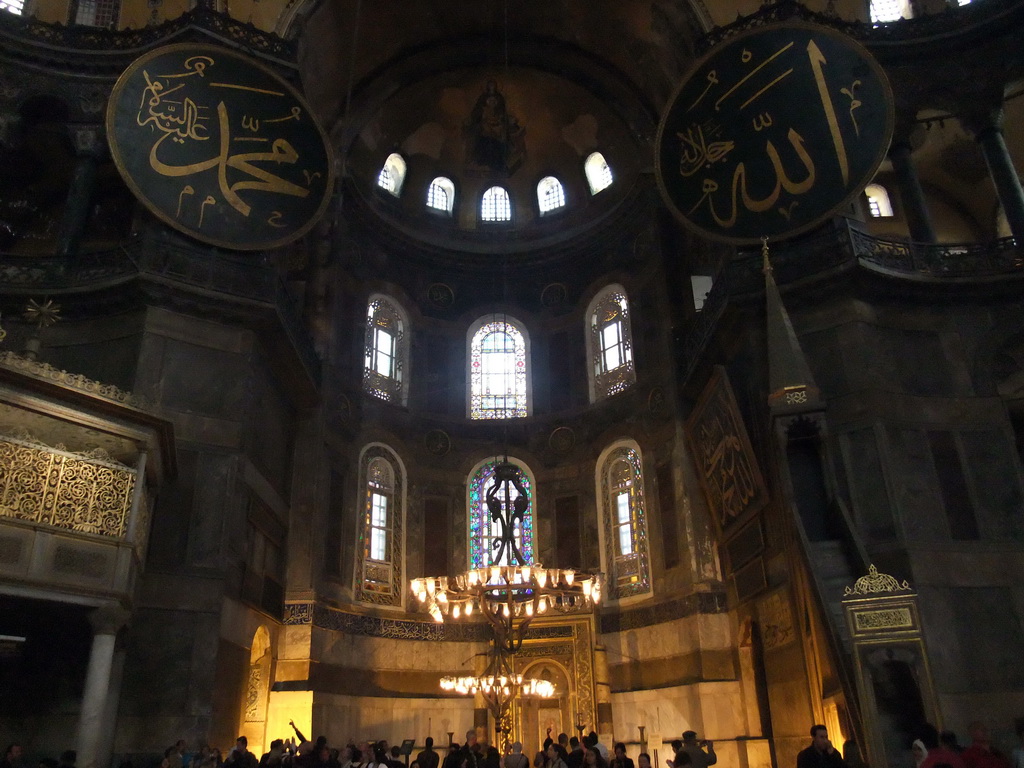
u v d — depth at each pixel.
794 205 14.13
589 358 20.14
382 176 21.22
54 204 16.95
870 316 13.51
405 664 17.11
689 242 17.89
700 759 8.20
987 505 12.48
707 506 15.97
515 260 21.48
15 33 14.70
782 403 12.21
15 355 8.97
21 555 8.74
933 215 19.34
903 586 8.33
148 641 11.53
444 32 20.27
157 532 12.13
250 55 15.61
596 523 18.48
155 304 13.43
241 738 9.15
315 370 16.52
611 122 20.88
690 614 15.65
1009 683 11.34
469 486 19.47
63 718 10.72
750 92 14.81
